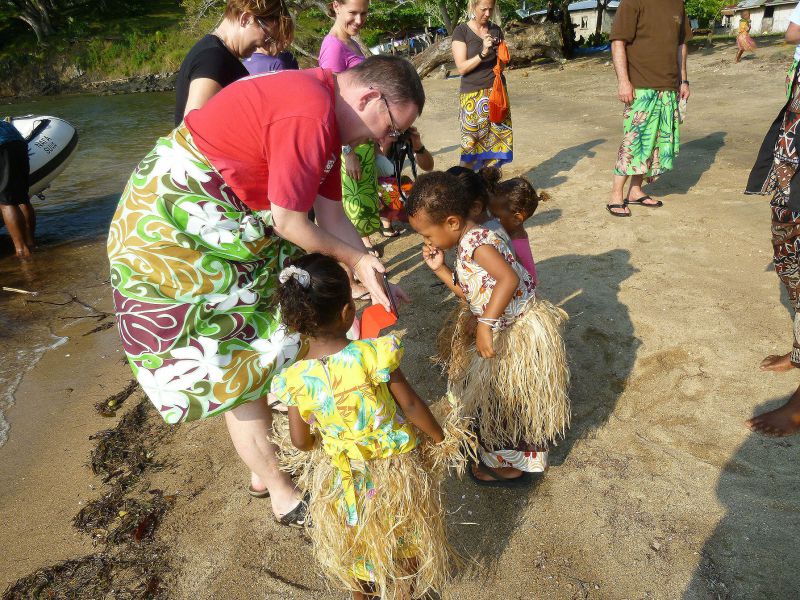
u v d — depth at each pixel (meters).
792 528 2.62
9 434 3.85
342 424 2.16
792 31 4.14
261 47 2.95
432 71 21.97
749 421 3.16
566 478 3.01
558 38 21.28
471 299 2.73
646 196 6.18
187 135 2.36
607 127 9.73
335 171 2.69
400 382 2.21
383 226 6.42
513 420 2.80
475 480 3.04
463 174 2.72
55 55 41.78
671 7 5.36
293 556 2.75
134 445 3.59
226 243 2.40
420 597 2.49
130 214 2.38
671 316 4.18
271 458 2.75
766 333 3.91
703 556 2.54
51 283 6.41
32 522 3.08
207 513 3.03
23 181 7.11
